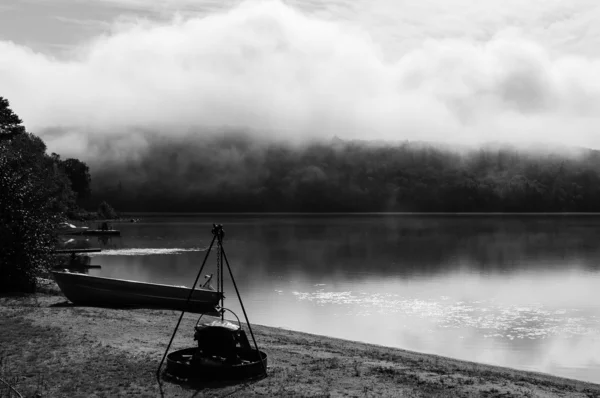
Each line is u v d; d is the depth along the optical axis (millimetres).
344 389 17438
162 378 17703
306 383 17938
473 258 91562
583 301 50531
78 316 28844
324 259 88688
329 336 34531
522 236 149125
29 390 15922
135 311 33938
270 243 123875
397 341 34844
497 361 30125
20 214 40000
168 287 37562
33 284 41125
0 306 31750
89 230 143750
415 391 17609
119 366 18844
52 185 53031
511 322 41469
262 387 17188
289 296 52188
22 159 45250
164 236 142375
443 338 36031
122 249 101500
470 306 47938
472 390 18156
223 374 17797
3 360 19156
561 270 75875
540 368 28859
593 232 166375
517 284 62062
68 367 18547
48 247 42875
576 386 21281
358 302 49344
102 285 36219
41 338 22609
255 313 43562
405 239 138375
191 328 27547
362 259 89250
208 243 120125
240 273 70000
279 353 23125
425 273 71438
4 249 39094
